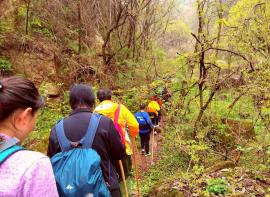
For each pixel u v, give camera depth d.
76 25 17.02
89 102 3.22
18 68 13.84
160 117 12.69
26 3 15.13
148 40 18.27
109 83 14.96
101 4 18.19
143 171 9.66
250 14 8.15
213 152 8.05
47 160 1.56
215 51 9.24
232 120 8.83
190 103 9.95
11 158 1.50
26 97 1.63
